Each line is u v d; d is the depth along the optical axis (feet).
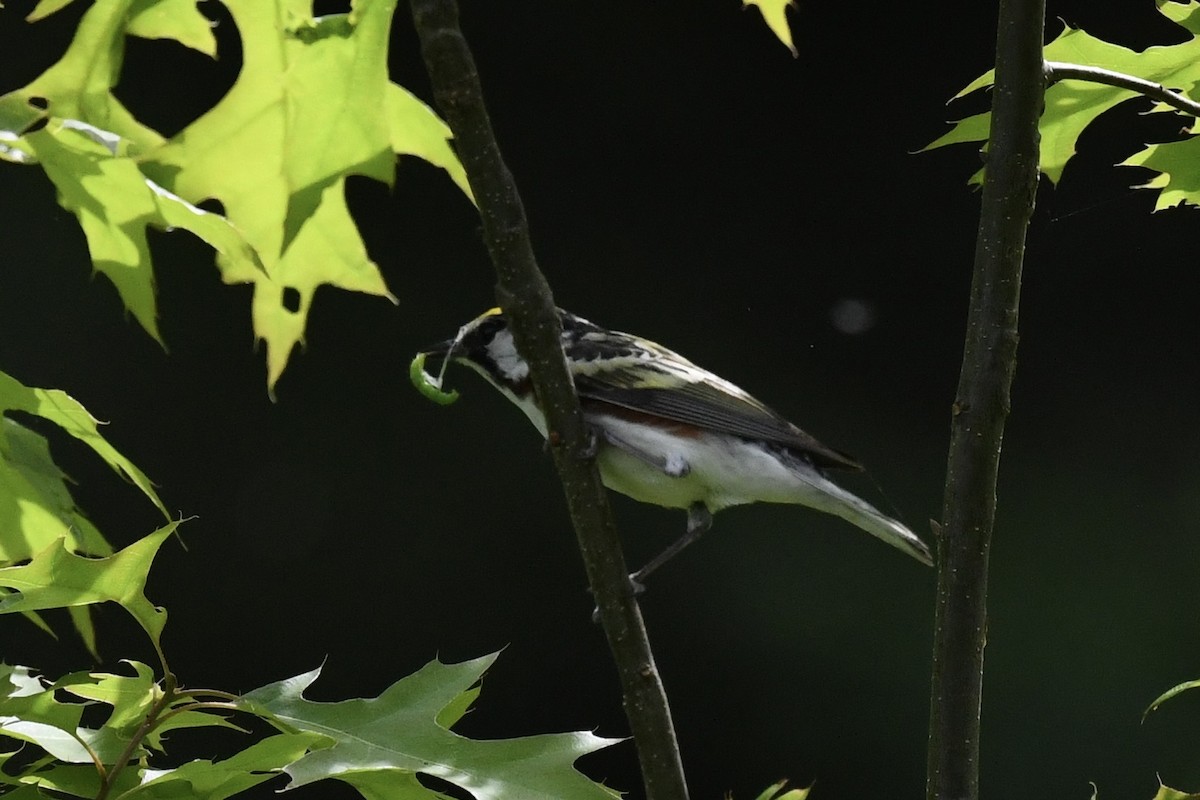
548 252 48.14
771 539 44.04
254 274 14.69
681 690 43.16
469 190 13.78
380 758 12.05
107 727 12.46
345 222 14.58
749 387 47.29
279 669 45.16
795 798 13.84
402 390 46.68
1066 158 17.29
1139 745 41.24
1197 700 41.32
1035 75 13.47
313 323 46.85
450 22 12.84
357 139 13.19
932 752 13.74
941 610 13.80
